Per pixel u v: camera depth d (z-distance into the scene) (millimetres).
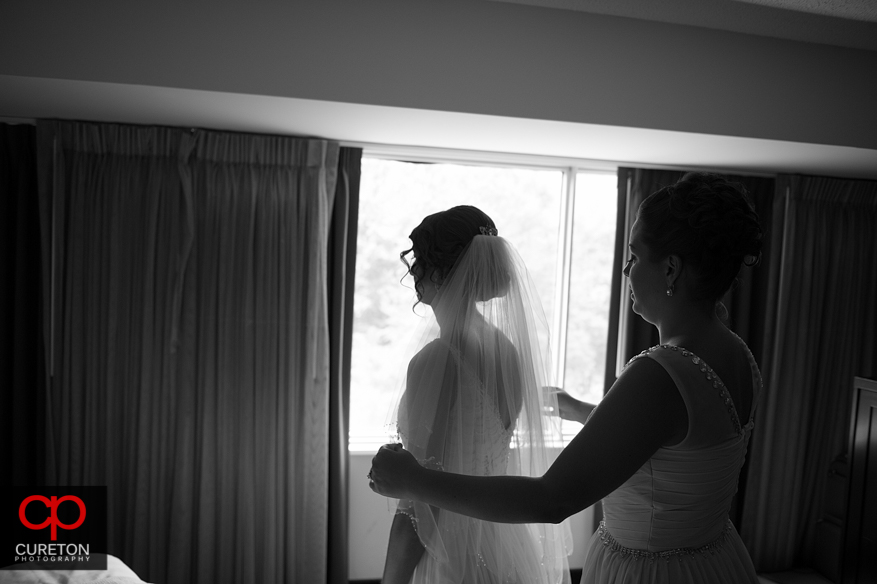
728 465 1045
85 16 1969
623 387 971
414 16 2162
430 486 1002
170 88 2047
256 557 2871
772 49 2404
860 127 2490
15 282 2609
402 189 3150
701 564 1064
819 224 3334
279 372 2830
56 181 2623
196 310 2764
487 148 2959
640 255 1071
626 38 2303
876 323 3420
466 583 1268
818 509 3430
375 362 3189
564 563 1511
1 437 2621
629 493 1082
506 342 1367
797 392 3342
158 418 2746
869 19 2135
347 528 3000
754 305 3354
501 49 2223
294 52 2096
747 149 2648
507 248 1407
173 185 2707
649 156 2957
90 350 2693
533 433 1398
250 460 2812
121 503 2781
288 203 2816
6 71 1941
